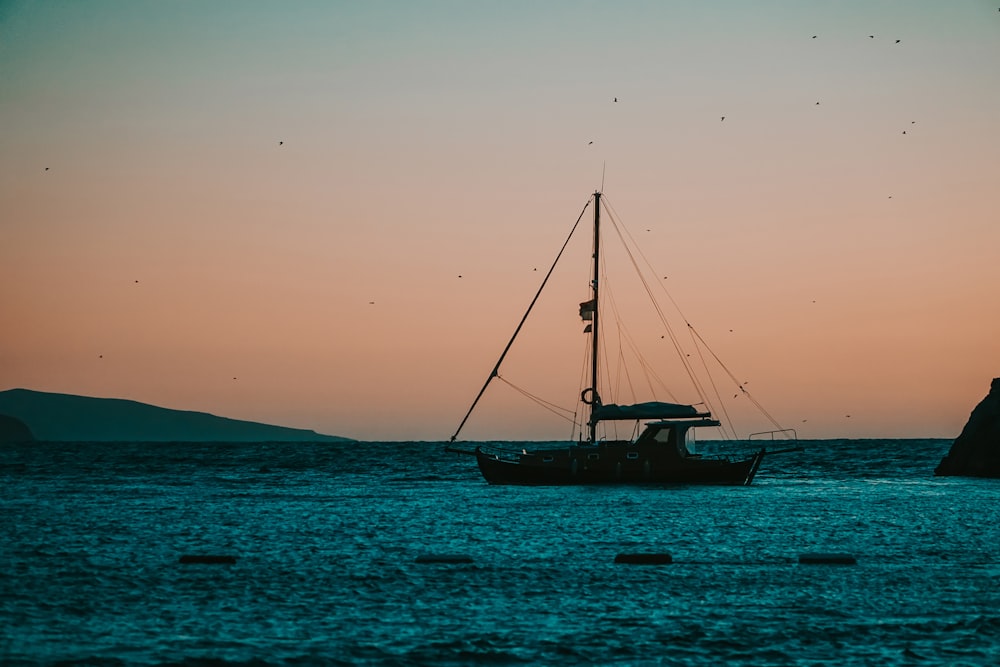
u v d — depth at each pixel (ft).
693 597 156.15
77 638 128.67
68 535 226.79
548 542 220.23
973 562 191.93
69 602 149.89
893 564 188.96
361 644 126.72
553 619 140.67
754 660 120.26
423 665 118.42
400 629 134.51
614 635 131.44
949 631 133.69
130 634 131.03
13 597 152.66
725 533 238.07
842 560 189.26
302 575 174.29
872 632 133.18
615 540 224.12
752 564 188.55
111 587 161.99
